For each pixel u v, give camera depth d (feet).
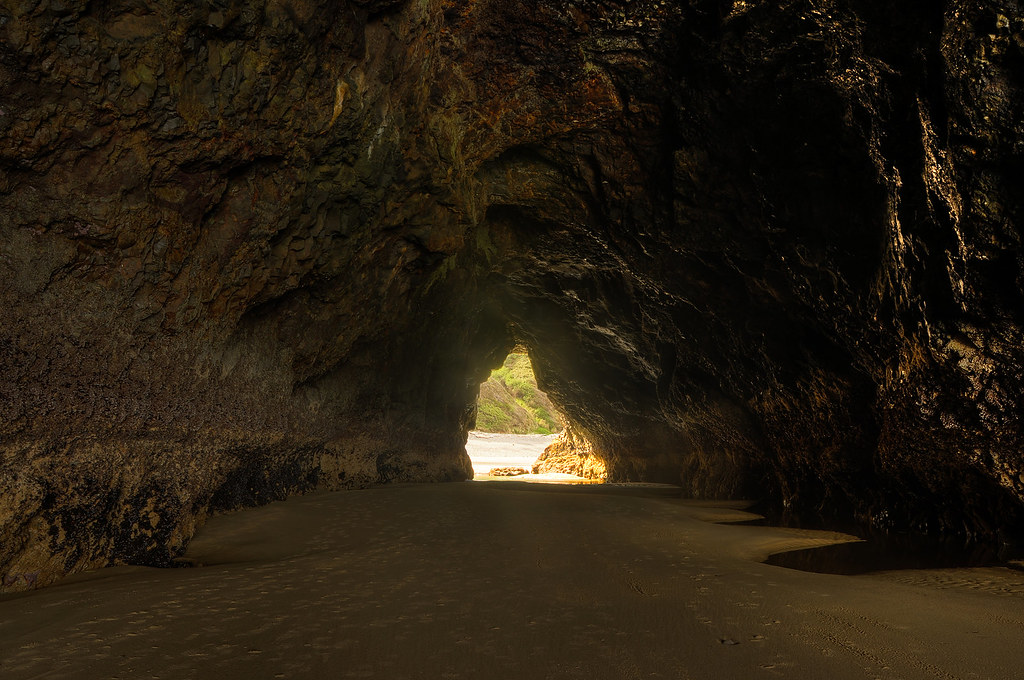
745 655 10.15
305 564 16.30
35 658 9.45
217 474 20.62
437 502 26.81
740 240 28.40
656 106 26.73
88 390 14.58
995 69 16.42
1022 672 9.63
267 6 15.33
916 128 19.69
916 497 25.00
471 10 23.56
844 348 25.98
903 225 20.67
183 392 17.66
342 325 25.96
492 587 14.24
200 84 14.75
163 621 11.27
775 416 31.55
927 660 10.05
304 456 27.43
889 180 21.03
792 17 21.07
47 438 13.83
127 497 16.11
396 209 25.39
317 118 18.34
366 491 28.89
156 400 16.65
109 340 14.84
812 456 30.30
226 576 14.78
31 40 11.56
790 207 25.05
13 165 12.34
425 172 25.45
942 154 18.21
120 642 10.18
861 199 22.90
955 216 18.17
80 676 8.88
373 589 13.85
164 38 13.51
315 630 11.04
